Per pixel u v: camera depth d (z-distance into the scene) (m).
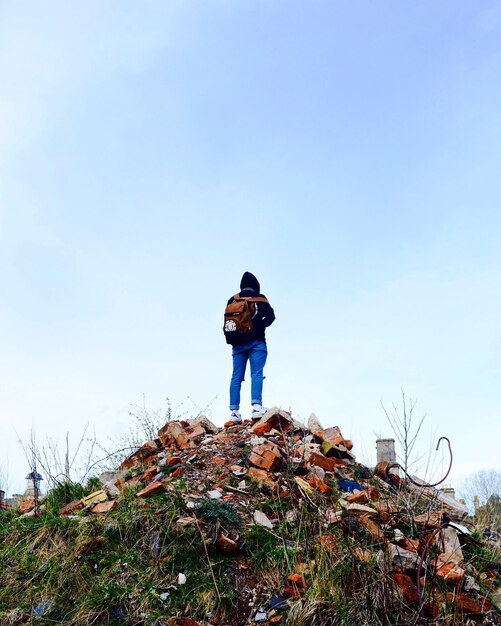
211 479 5.62
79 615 4.11
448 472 4.78
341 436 6.47
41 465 5.79
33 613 4.18
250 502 5.27
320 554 4.42
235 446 6.33
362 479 5.95
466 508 6.10
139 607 4.18
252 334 7.16
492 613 4.32
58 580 4.39
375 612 3.99
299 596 4.22
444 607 4.17
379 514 4.99
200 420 7.23
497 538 5.59
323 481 5.64
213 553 4.63
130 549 4.64
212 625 4.10
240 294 7.34
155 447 6.49
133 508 4.98
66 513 5.26
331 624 3.98
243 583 4.42
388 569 4.26
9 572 4.55
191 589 4.33
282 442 6.22
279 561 4.53
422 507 5.68
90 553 4.63
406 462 4.80
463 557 5.01
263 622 4.10
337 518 4.91
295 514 5.04
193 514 4.88
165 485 5.39
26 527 5.01
